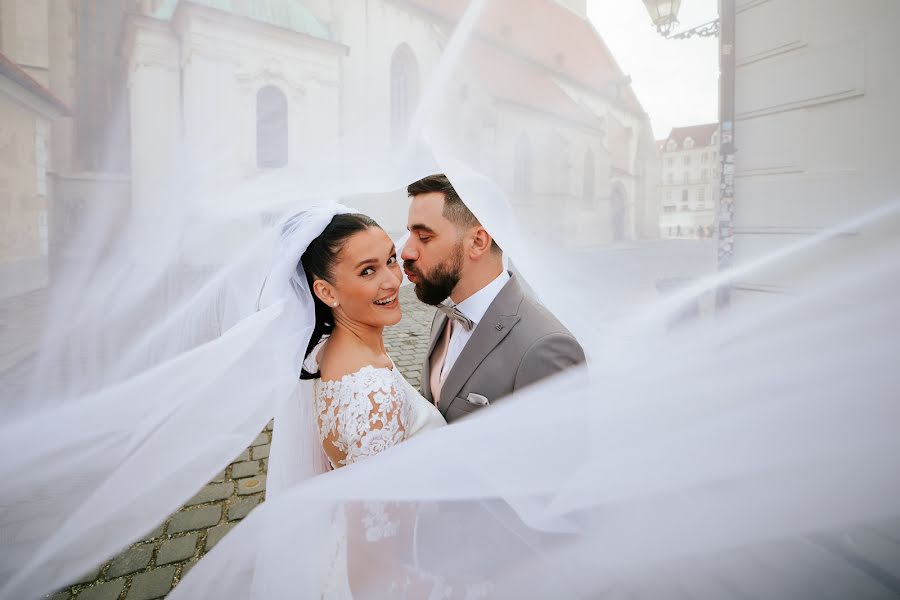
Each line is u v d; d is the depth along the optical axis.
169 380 0.66
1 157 0.40
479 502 0.75
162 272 0.55
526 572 0.72
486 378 0.99
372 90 0.56
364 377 0.88
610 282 0.63
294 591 0.75
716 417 0.63
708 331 0.61
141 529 0.71
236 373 0.78
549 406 0.75
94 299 0.52
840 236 0.53
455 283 1.07
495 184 0.63
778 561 0.63
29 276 0.47
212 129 0.50
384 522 0.76
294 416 1.08
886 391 0.56
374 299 0.91
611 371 0.68
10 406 0.56
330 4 0.53
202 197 0.52
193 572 0.76
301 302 0.89
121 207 0.49
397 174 0.61
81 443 0.63
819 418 0.60
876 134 0.50
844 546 0.61
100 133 0.45
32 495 0.64
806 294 0.56
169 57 0.46
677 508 0.67
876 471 0.59
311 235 0.82
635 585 0.67
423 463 0.77
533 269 0.66
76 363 0.56
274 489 1.08
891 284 0.53
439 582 0.74
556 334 0.94
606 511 0.70
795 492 0.62
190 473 0.74
